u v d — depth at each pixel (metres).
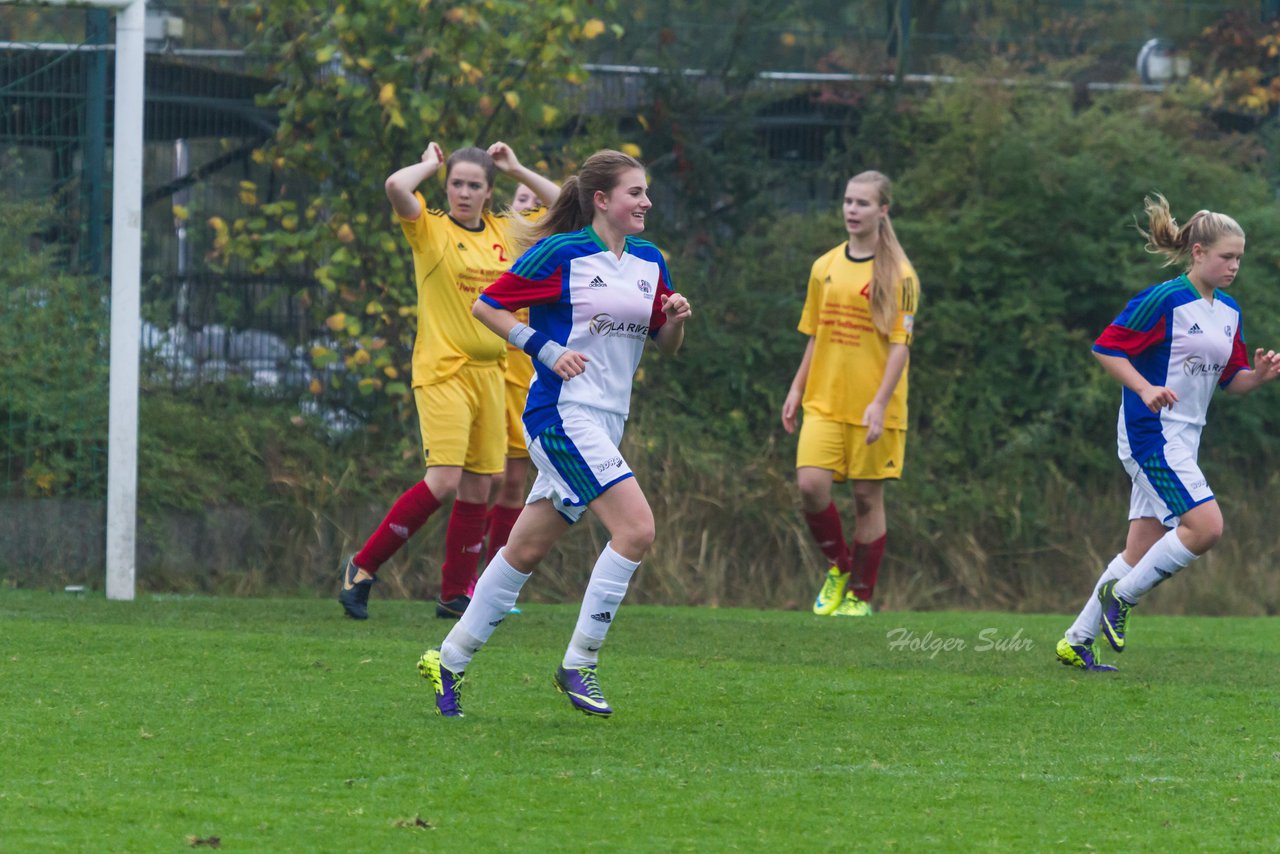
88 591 31.17
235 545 35.66
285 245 38.31
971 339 42.34
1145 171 43.56
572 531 36.75
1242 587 38.62
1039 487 41.03
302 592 35.06
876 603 38.06
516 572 17.06
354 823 12.48
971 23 47.28
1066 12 47.88
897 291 30.17
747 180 43.72
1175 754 16.20
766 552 37.88
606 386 16.89
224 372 39.56
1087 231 43.12
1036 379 42.59
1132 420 22.19
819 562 37.66
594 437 16.66
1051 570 39.38
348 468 37.06
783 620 29.08
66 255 34.84
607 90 44.22
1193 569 39.00
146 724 16.42
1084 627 22.58
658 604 35.94
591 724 17.11
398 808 13.02
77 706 17.34
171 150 40.50
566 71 39.03
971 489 40.47
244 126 40.84
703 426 41.00
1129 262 42.56
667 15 45.09
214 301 39.72
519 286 16.67
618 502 16.66
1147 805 13.74
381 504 36.72
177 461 35.75
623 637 25.56
